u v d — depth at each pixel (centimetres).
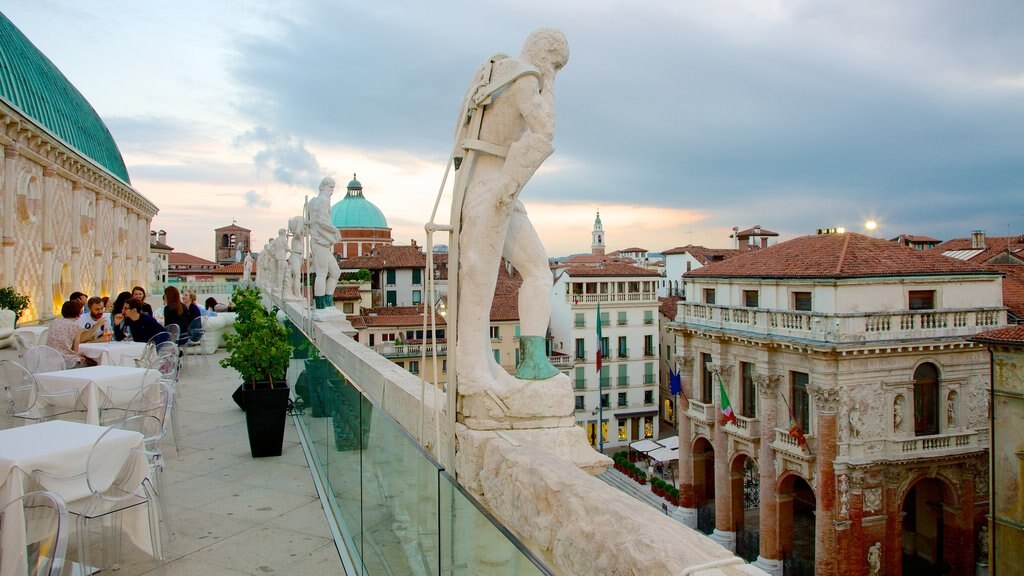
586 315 5603
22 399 733
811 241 3300
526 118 398
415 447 358
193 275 10481
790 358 2911
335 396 656
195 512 679
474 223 411
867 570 2659
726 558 180
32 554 478
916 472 2692
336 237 1520
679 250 7350
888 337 2650
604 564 214
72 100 4919
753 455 3130
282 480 783
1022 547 2141
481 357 415
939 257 2961
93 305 1184
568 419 409
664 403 6122
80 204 3769
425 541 342
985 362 2767
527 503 293
